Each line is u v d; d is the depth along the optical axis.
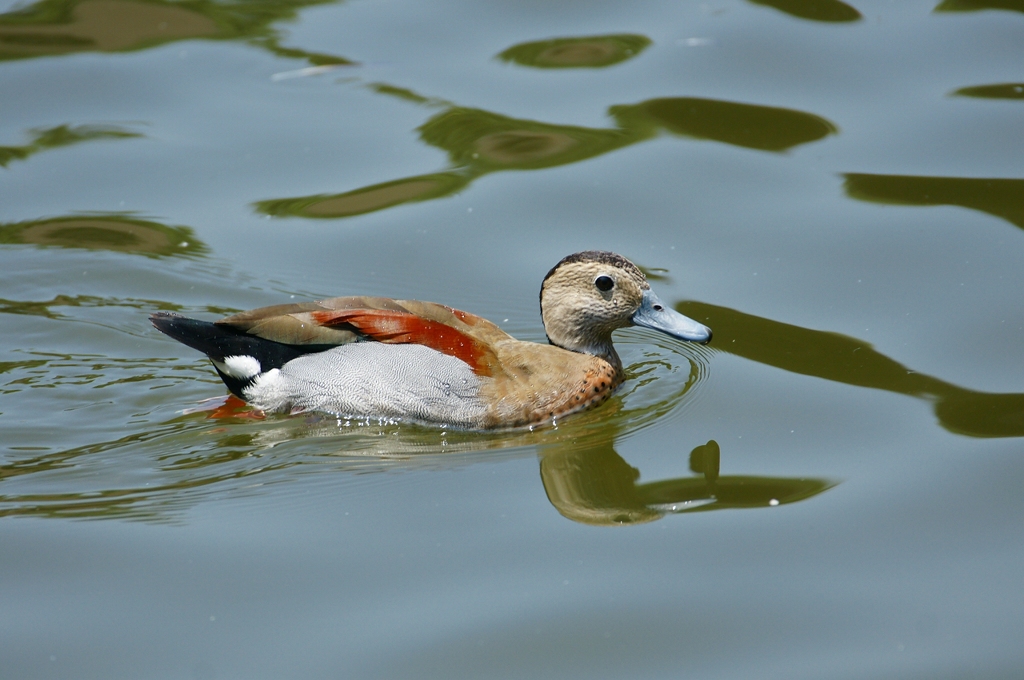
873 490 10.20
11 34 18.67
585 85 17.39
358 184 15.66
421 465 10.84
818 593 8.93
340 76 17.78
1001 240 14.02
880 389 11.78
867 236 14.33
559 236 14.74
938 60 17.39
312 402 11.66
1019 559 9.23
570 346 12.25
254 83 17.67
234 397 12.02
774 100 16.86
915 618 8.63
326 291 13.83
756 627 8.59
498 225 14.99
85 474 10.61
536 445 11.22
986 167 15.30
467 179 15.77
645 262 14.14
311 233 14.88
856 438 11.05
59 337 13.09
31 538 9.54
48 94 17.31
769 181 15.42
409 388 11.41
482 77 17.66
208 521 9.88
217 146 16.31
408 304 12.02
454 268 14.30
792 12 18.77
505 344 11.83
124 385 12.33
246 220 15.07
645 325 12.02
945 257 13.83
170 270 14.12
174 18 19.17
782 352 12.55
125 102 17.23
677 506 10.12
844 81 17.16
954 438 10.91
